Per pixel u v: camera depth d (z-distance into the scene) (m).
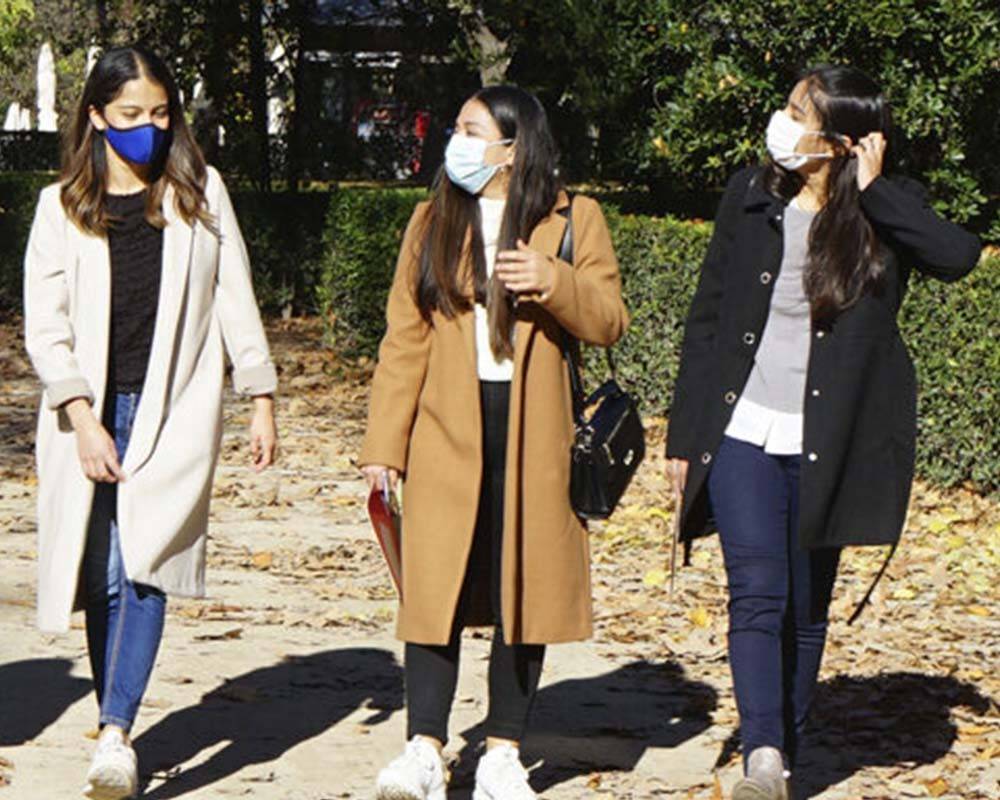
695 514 5.99
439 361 5.93
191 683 7.68
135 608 6.04
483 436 5.93
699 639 8.65
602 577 10.02
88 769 6.44
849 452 5.80
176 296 6.02
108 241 6.00
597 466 5.91
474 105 5.88
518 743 6.05
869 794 6.39
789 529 5.96
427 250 5.92
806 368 5.82
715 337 5.96
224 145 24.06
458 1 25.52
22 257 23.11
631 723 7.27
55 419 6.02
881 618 9.08
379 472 5.95
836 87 5.72
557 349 5.95
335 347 19.31
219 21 23.44
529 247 5.87
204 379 6.12
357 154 26.23
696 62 15.64
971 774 6.64
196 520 6.09
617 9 16.23
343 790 6.36
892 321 5.87
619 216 15.73
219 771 6.54
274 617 8.86
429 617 5.87
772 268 5.80
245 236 22.16
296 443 14.35
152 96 5.93
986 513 11.49
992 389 11.63
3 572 9.84
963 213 15.43
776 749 5.76
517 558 5.89
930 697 7.67
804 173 5.79
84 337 5.97
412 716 5.96
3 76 51.91
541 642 5.91
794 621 6.08
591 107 16.97
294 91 24.41
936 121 14.84
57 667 7.85
